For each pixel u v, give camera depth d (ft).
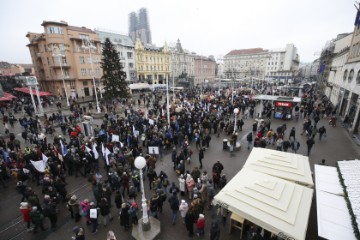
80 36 143.84
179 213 29.81
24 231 26.78
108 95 107.45
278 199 20.38
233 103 94.07
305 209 19.80
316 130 60.95
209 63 304.30
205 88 170.09
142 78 200.34
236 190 22.21
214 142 56.75
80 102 126.31
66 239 25.30
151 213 28.25
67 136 62.59
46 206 26.25
